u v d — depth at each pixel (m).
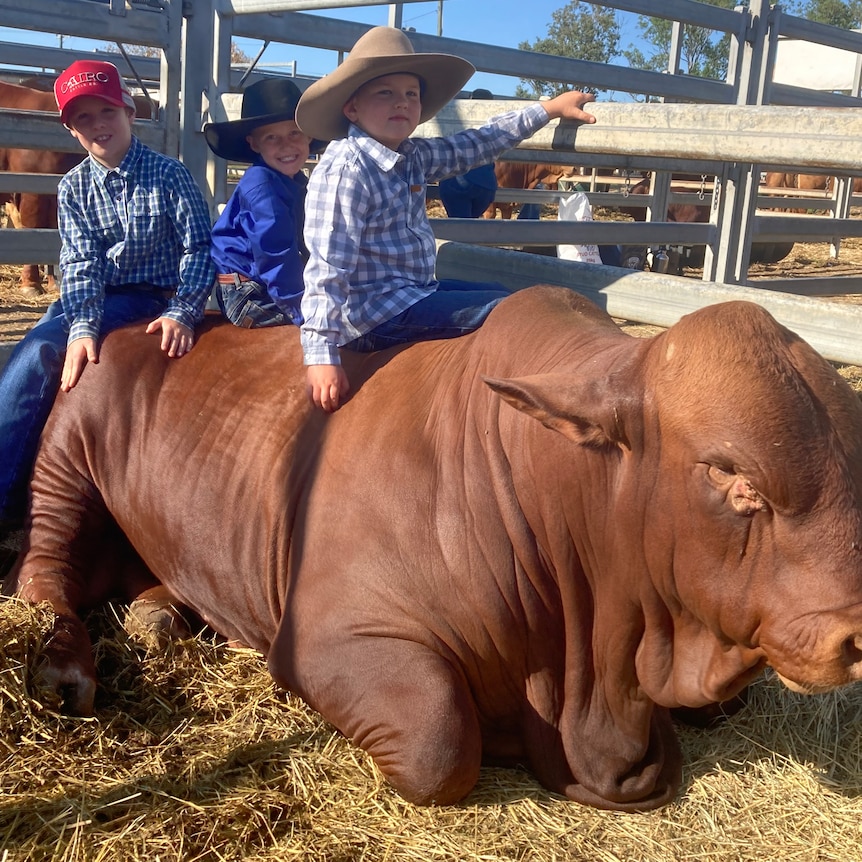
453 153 3.73
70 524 3.64
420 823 2.57
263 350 3.62
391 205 3.40
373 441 3.04
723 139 3.54
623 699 2.66
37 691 2.97
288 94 4.00
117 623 3.50
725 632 2.28
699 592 2.29
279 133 3.95
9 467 3.83
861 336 3.50
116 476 3.64
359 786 2.72
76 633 3.23
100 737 2.89
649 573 2.45
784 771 2.78
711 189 14.01
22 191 6.21
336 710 2.82
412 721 2.64
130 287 4.03
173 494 3.48
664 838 2.53
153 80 11.24
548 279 4.57
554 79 6.98
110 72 3.78
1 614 3.15
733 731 2.95
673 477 2.28
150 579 3.73
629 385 2.36
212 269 3.89
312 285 3.22
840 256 15.01
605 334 2.71
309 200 3.30
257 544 3.27
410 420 3.01
